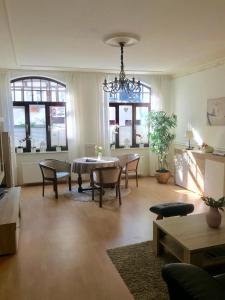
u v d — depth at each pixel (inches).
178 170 226.7
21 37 138.3
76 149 238.5
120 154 259.3
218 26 125.0
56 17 112.7
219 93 191.3
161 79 255.9
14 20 115.1
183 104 239.8
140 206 174.4
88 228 139.6
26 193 206.8
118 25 122.9
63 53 171.3
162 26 124.6
